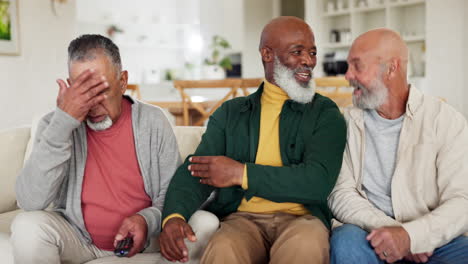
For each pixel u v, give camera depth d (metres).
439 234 1.40
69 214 1.57
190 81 4.05
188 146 2.05
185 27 8.55
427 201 1.55
